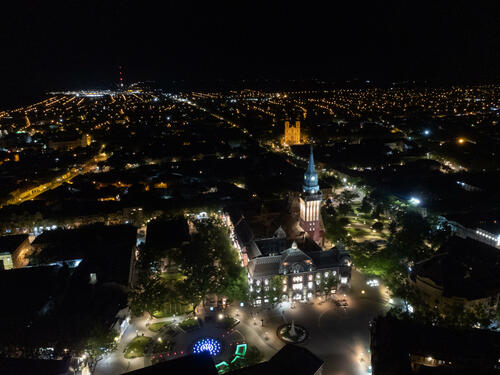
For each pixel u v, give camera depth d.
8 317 146.38
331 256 174.75
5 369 111.62
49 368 113.31
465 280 152.75
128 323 157.38
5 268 192.75
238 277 172.25
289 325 153.62
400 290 155.38
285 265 166.75
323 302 169.62
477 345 119.12
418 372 109.62
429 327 126.75
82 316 146.12
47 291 161.88
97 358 136.12
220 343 143.88
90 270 176.25
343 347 141.12
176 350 140.25
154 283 165.62
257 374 112.31
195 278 164.38
